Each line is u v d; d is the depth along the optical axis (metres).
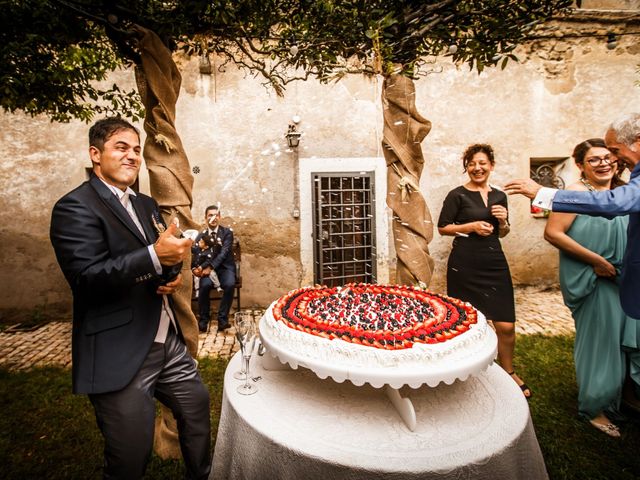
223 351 3.97
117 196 1.61
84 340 1.49
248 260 5.61
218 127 5.43
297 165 5.61
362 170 5.75
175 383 1.76
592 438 2.31
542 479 1.41
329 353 1.37
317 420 1.36
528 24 1.98
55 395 2.97
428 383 1.26
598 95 6.12
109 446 1.52
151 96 1.92
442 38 2.13
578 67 6.05
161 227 1.68
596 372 2.37
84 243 1.40
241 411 1.42
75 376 1.46
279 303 1.89
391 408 1.43
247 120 5.48
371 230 5.86
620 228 2.30
